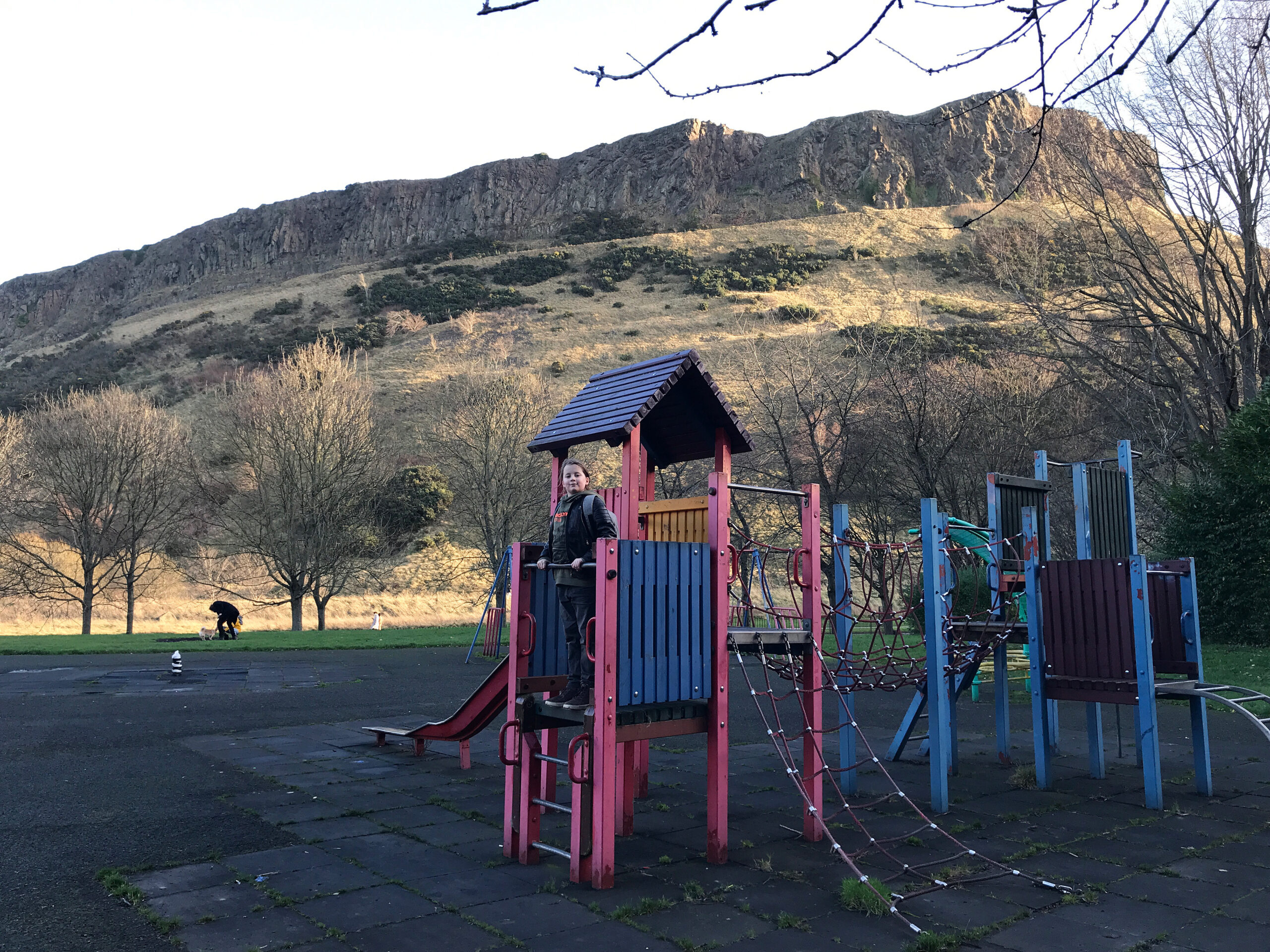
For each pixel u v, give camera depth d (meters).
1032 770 8.91
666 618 5.92
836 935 4.71
